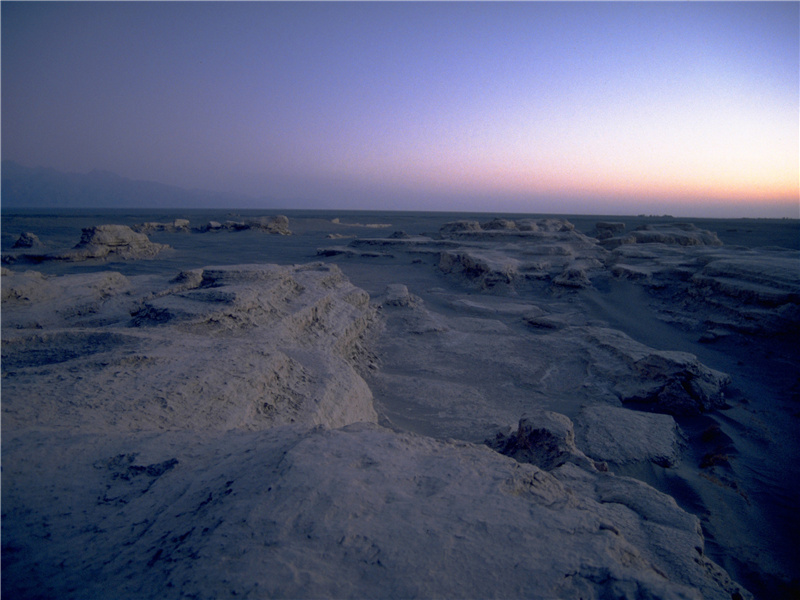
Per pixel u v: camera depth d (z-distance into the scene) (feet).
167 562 7.77
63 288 44.98
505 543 8.26
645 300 62.75
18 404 14.79
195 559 7.54
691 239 99.35
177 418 15.99
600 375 36.09
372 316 51.21
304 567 7.25
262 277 39.73
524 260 85.35
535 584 7.34
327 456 10.93
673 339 49.14
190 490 10.38
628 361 35.91
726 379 33.53
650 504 13.51
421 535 8.23
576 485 15.26
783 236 168.35
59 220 239.50
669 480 22.18
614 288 69.36
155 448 12.67
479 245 100.94
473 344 44.86
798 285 46.98
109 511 9.86
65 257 87.61
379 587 7.02
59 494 10.40
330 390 22.49
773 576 15.94
